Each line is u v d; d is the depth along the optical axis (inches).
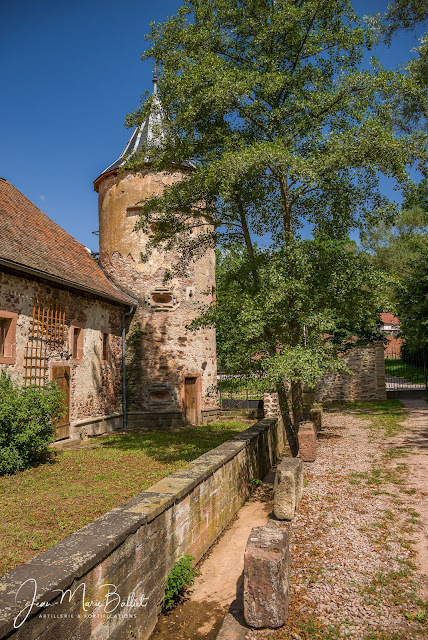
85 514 233.6
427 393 824.3
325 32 347.9
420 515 226.8
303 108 338.0
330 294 358.6
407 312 814.5
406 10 474.3
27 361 404.8
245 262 380.5
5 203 513.7
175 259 644.7
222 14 347.6
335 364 343.3
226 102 321.1
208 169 325.1
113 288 629.3
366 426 525.0
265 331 355.6
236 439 327.9
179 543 193.5
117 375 614.5
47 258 474.6
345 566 179.5
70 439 472.1
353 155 304.0
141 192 648.4
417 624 142.2
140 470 333.7
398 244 1117.7
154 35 344.5
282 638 139.9
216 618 170.6
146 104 364.8
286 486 229.6
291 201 370.9
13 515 233.1
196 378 649.0
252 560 148.7
